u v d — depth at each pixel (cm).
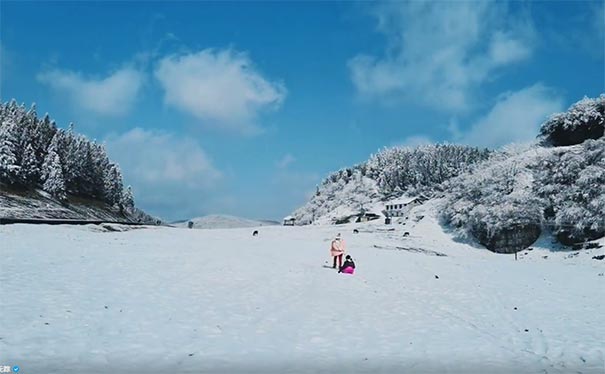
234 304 1541
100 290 1617
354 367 1011
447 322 1445
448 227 6206
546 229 5262
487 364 1055
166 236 5325
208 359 1020
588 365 1061
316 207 16838
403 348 1159
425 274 2608
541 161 5869
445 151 14575
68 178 9000
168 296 1593
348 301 1700
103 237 4391
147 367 951
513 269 3272
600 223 4606
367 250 4403
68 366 921
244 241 4934
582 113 7475
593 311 1686
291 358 1052
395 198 13900
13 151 7675
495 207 5441
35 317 1222
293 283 2012
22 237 3531
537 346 1210
